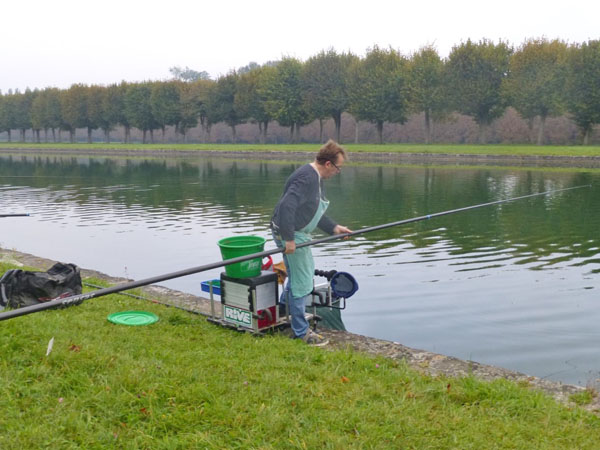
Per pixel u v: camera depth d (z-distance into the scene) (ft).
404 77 183.32
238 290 18.90
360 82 192.54
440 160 142.41
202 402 12.75
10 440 10.96
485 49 170.09
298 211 18.03
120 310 21.54
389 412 12.45
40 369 13.62
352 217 55.57
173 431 11.76
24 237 48.83
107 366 14.17
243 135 296.10
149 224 54.75
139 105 269.64
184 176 111.55
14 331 15.72
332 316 24.59
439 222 51.16
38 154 244.01
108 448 11.07
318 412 12.44
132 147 241.76
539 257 36.73
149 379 13.55
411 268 34.01
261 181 97.81
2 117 349.41
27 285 20.40
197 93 248.73
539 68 157.79
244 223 54.24
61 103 302.66
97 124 296.30
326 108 203.31
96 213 63.16
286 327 19.58
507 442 11.46
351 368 15.34
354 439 11.43
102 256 40.98
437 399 13.48
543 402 13.29
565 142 182.80
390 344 18.56
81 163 168.66
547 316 24.66
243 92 230.68
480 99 169.48
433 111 181.16
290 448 11.21
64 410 12.16
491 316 24.66
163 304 23.25
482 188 77.97
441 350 20.75
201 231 50.31
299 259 18.26
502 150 144.25
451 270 33.42
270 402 12.82
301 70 208.23
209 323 20.18
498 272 32.78
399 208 61.36
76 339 16.19
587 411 13.14
